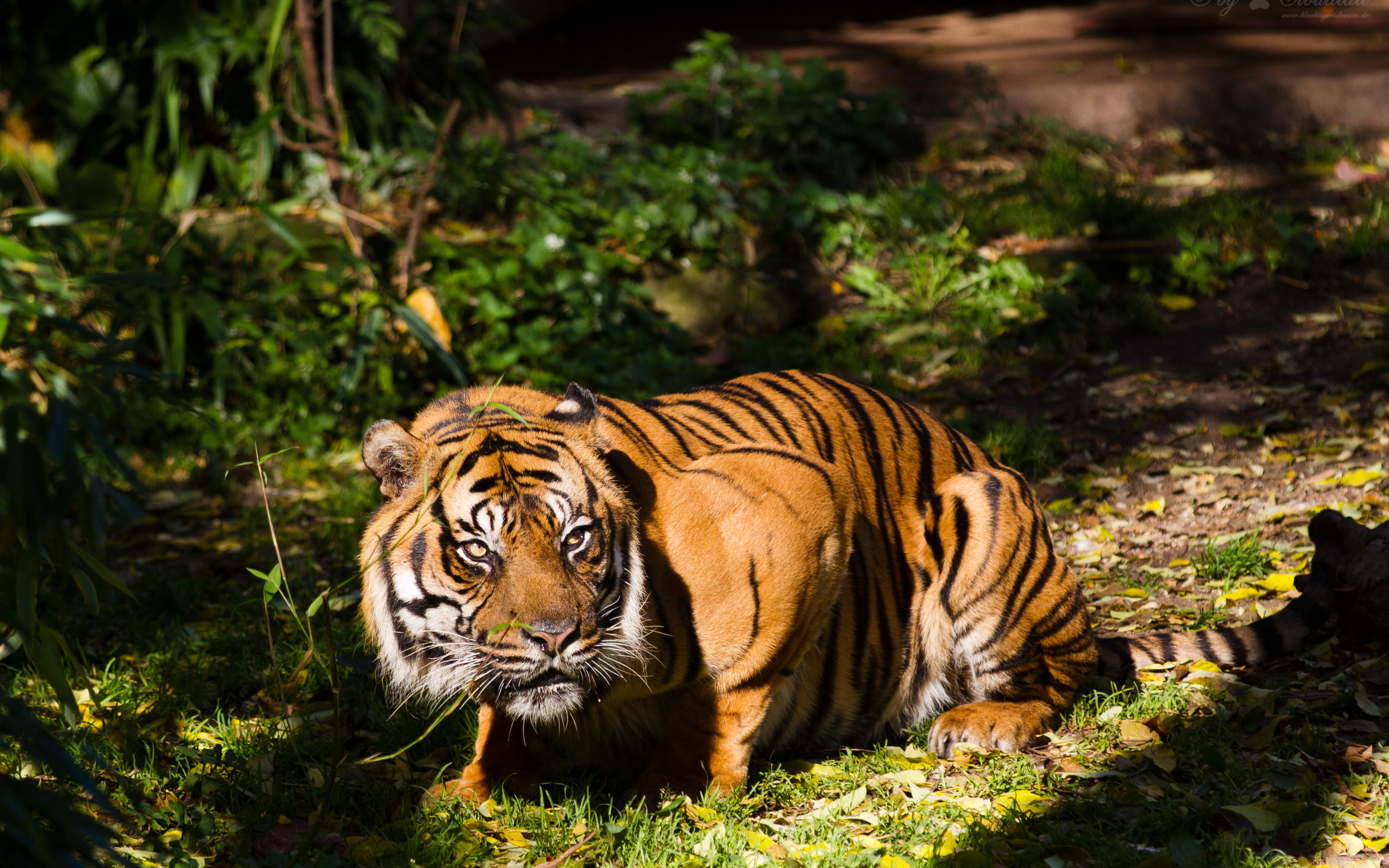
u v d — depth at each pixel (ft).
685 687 19.84
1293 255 48.93
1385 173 56.90
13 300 17.16
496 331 45.14
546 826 19.27
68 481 13.69
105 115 53.62
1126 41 75.72
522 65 72.90
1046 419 40.29
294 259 46.11
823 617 20.34
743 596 19.15
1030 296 48.06
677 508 19.03
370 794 20.84
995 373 44.52
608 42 80.18
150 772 21.33
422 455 18.20
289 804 20.49
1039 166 57.00
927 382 44.50
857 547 21.63
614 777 21.57
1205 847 17.74
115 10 53.21
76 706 16.87
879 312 48.73
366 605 18.83
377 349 43.91
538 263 46.14
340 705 23.63
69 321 17.35
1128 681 23.82
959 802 19.44
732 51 58.90
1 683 23.40
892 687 22.30
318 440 42.09
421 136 51.62
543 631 16.96
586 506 17.66
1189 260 48.39
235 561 33.91
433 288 44.37
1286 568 28.58
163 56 50.72
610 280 48.96
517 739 21.15
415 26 54.49
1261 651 23.81
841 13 89.10
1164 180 57.41
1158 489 35.14
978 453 25.02
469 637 17.61
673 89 57.31
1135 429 39.32
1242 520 32.14
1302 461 35.29
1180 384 42.09
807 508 19.62
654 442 20.07
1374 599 23.65
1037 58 70.59
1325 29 76.07
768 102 56.90
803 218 51.44
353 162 46.26
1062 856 17.56
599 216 49.98
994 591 21.95
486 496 17.46
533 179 50.72
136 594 30.89
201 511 38.45
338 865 17.81
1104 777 20.03
